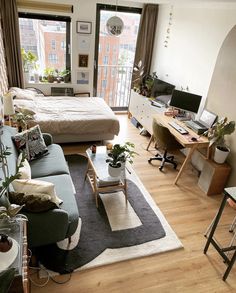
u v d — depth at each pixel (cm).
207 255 262
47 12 482
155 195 348
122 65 599
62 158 324
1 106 353
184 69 457
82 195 328
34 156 311
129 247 260
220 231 295
